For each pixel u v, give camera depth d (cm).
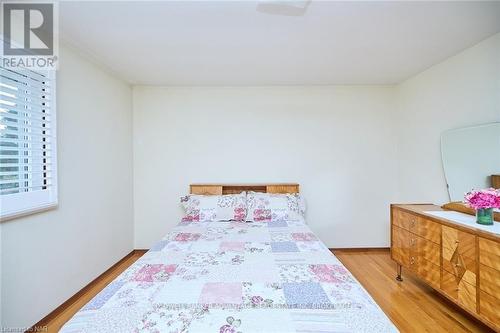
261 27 190
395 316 199
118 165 301
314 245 204
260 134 340
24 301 174
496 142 205
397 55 244
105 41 210
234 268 162
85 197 239
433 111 274
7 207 161
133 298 128
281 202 295
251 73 290
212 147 341
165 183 341
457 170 242
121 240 306
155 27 189
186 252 190
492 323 157
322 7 166
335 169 341
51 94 195
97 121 259
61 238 207
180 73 289
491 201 177
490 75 210
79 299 225
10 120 168
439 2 162
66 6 162
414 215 231
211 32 197
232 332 103
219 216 284
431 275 211
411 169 311
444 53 240
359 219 342
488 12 173
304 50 231
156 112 339
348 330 103
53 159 196
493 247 156
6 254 162
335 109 340
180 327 106
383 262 306
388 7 166
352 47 225
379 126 340
